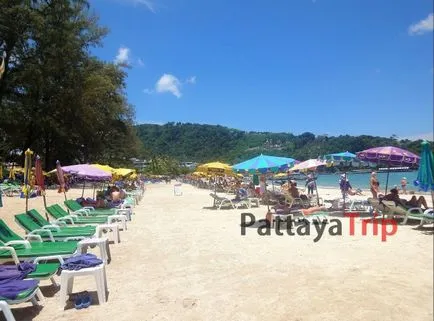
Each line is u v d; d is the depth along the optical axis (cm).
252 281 617
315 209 1249
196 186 4584
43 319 501
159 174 8862
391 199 1153
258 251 822
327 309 480
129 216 1384
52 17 3797
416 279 254
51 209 1187
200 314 498
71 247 695
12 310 531
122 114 4947
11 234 742
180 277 658
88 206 1583
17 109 3741
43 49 3750
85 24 4191
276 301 525
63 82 3953
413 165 1259
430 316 199
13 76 3694
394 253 730
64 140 4309
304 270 659
